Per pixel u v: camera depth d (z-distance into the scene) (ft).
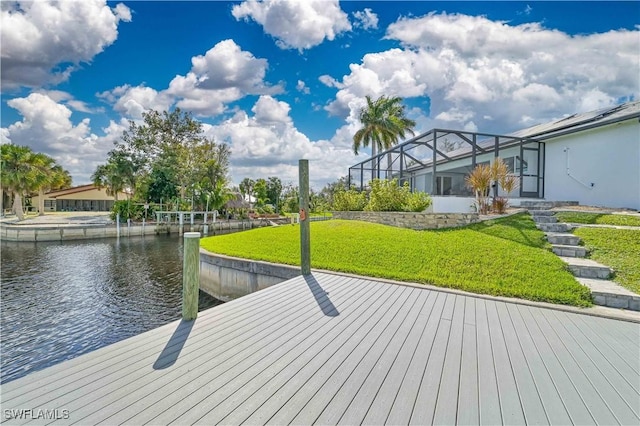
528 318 11.68
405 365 8.14
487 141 45.47
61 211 148.15
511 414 6.28
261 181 144.87
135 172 108.06
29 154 96.68
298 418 6.06
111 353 8.67
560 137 38.22
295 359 8.42
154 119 105.60
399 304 13.20
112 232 73.97
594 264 17.17
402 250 22.16
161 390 6.91
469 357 8.62
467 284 15.74
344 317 11.64
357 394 6.87
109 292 28.45
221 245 30.17
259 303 13.24
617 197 32.40
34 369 15.99
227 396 6.73
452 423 5.99
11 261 43.52
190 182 104.78
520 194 38.81
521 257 18.92
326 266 20.11
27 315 22.76
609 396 6.95
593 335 10.23
